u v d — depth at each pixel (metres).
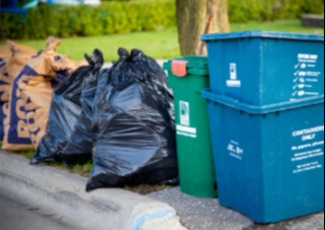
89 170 6.43
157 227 5.21
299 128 5.02
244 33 4.77
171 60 5.63
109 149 5.83
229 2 19.98
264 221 5.10
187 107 5.53
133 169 5.76
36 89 7.02
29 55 7.60
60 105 6.60
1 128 7.63
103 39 17.97
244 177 5.13
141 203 5.46
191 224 5.29
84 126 6.34
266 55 4.76
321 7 20.61
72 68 7.17
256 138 4.90
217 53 5.15
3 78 7.54
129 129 5.81
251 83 4.84
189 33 7.88
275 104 4.84
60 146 6.54
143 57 6.17
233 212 5.41
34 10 18.70
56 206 6.14
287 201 5.14
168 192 5.87
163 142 5.87
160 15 19.91
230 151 5.22
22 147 7.18
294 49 4.85
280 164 5.01
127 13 19.50
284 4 20.36
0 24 18.52
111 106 5.83
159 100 5.98
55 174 6.41
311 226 5.13
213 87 5.28
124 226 5.40
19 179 6.65
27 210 6.20
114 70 6.06
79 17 18.97
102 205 5.71
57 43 7.25
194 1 7.78
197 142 5.56
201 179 5.66
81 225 5.76
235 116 5.06
